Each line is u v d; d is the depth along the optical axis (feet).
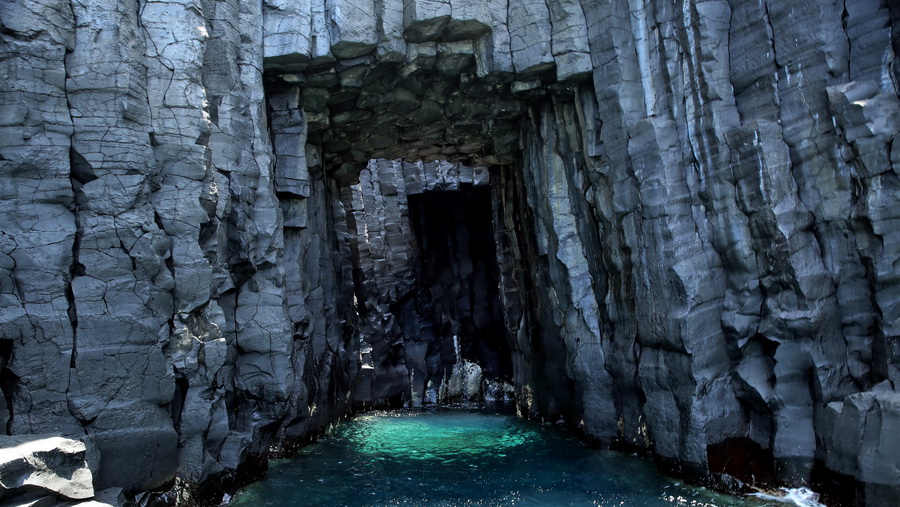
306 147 47.06
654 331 35.35
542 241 47.91
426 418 60.54
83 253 27.30
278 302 36.73
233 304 35.60
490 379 75.72
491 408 66.80
